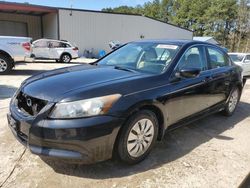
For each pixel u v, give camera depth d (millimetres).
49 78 3133
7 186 2600
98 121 2547
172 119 3473
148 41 4285
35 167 2936
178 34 31297
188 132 4238
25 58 9742
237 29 57188
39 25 27609
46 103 2600
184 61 3729
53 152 2543
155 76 3273
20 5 21953
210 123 4781
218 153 3520
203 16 61438
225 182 2854
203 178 2900
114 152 2840
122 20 27266
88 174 2846
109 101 2652
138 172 2938
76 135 2488
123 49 4328
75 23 24734
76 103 2541
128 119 2809
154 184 2742
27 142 2701
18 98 3023
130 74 3285
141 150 3086
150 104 3006
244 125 4766
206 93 4105
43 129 2514
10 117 3008
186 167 3104
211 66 4395
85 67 3773
